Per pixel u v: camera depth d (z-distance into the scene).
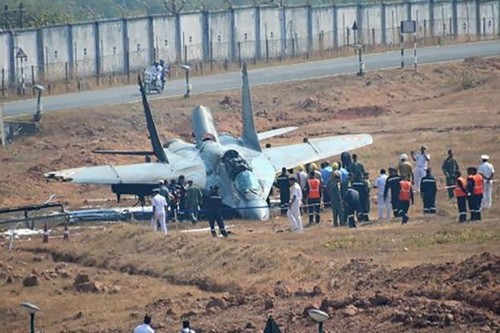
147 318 101.94
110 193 199.62
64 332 116.94
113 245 148.12
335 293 115.50
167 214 160.62
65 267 143.75
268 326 85.75
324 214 164.12
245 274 130.00
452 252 127.94
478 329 98.88
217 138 183.88
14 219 168.75
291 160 179.25
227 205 162.88
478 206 146.12
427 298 107.25
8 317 125.81
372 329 102.69
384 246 134.38
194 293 127.12
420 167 169.62
